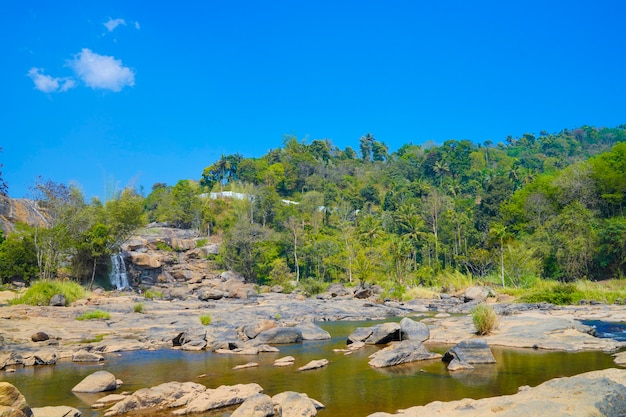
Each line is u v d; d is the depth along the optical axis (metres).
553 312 25.97
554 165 178.62
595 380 8.71
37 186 53.28
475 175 162.00
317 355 16.14
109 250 56.62
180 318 27.02
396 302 41.09
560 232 61.59
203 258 83.75
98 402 10.40
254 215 112.81
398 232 105.31
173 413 9.61
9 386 7.43
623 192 74.31
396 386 11.22
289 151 165.75
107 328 23.25
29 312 27.56
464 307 34.56
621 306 28.94
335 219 117.69
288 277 74.12
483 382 11.28
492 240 60.22
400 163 177.88
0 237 53.34
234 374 13.15
